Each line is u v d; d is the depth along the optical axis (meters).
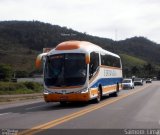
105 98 30.44
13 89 48.69
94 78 23.80
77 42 23.17
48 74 22.31
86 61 21.95
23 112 19.95
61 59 22.33
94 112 18.62
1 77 88.81
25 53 132.50
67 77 21.97
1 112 20.38
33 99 34.50
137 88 57.38
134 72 147.00
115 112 18.64
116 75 32.78
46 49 37.78
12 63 117.38
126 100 27.89
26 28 160.25
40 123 14.44
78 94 21.80
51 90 22.12
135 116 16.81
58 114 18.03
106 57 28.28
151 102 25.83
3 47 138.00
